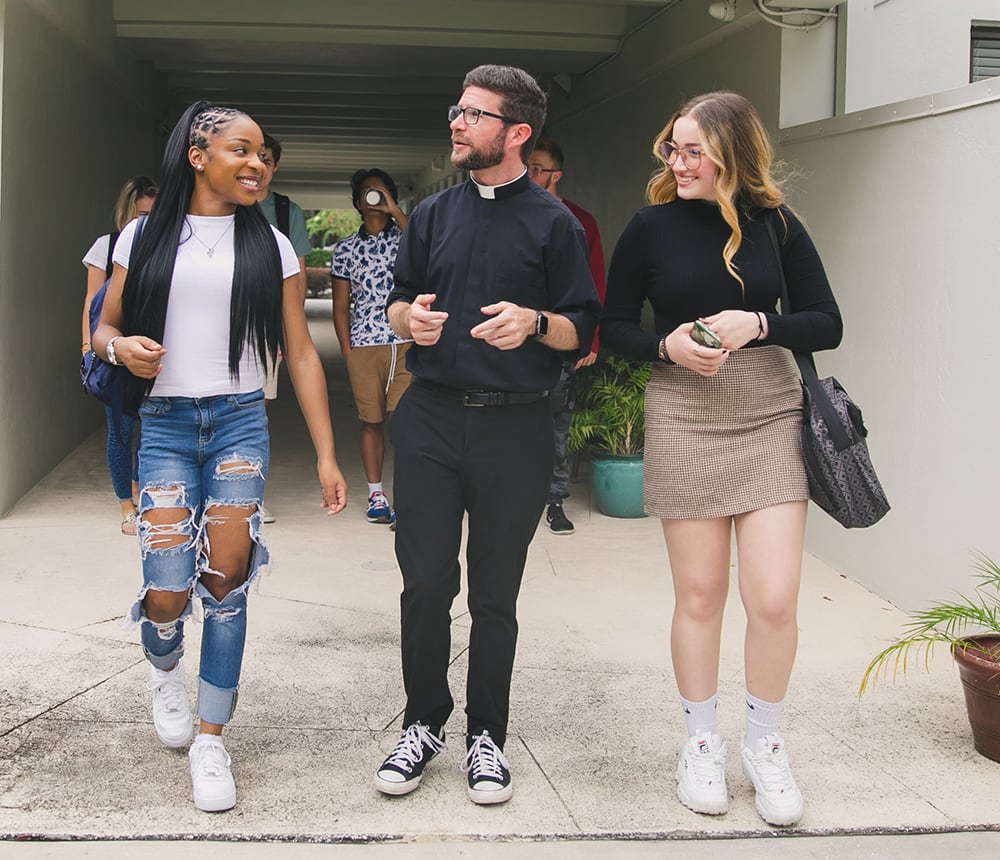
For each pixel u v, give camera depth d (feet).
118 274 9.72
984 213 13.53
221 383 9.61
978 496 13.69
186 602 10.04
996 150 13.30
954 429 14.16
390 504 21.09
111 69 27.48
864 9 18.31
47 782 10.02
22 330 20.48
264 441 9.95
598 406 21.03
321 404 10.23
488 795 9.73
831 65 18.53
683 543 9.80
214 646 9.82
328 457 10.14
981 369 13.61
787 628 9.48
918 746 11.25
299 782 10.16
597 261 19.38
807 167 17.76
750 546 9.55
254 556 9.91
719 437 9.62
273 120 49.24
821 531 17.84
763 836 9.52
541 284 9.68
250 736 11.10
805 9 18.21
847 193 16.63
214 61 34.63
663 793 10.14
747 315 9.21
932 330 14.60
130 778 10.14
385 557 17.67
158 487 9.60
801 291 9.76
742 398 9.60
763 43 19.33
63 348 23.67
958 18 19.43
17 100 19.88
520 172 9.67
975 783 10.48
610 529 19.72
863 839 9.54
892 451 15.60
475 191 9.77
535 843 9.31
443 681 10.00
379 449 19.85
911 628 14.66
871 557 16.24
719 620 9.98
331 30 27.53
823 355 17.44
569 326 9.45
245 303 9.54
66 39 23.52
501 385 9.52
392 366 18.25
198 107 9.62
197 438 9.68
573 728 11.48
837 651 13.84
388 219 19.26
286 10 26.66
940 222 14.40
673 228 9.73
